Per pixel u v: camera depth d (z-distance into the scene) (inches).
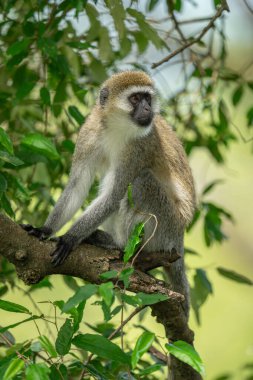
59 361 236.8
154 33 358.0
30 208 449.1
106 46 371.2
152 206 386.0
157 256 324.8
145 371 247.3
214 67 438.6
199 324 372.8
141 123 383.2
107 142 387.5
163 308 291.0
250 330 674.8
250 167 761.0
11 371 206.7
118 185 378.6
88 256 290.5
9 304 231.6
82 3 327.9
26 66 390.6
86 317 565.0
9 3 362.0
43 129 418.6
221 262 746.8
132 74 402.0
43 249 284.0
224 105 433.4
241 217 776.9
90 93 430.0
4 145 258.5
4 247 276.5
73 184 381.4
